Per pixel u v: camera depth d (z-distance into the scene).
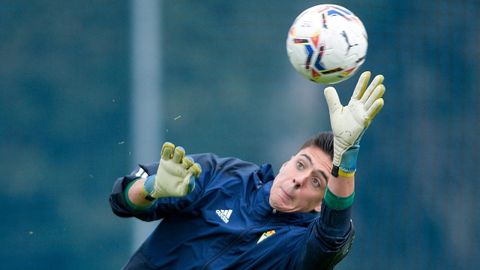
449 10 31.42
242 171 18.50
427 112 31.06
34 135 29.16
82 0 29.53
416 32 31.16
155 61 29.66
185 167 16.20
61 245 28.89
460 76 31.33
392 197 30.58
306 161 17.73
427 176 30.91
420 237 30.72
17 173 29.03
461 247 30.94
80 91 29.39
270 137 29.80
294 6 30.30
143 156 29.42
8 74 29.23
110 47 29.56
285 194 17.73
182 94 29.70
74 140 29.22
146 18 29.73
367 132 30.61
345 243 16.81
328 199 16.44
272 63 30.02
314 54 16.59
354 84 30.41
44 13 29.44
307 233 17.22
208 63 29.86
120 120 29.42
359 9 30.94
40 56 29.36
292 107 29.94
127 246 28.98
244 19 30.08
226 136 29.69
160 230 18.23
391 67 30.95
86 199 29.08
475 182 31.19
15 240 28.78
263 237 17.81
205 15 29.97
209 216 17.94
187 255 17.92
